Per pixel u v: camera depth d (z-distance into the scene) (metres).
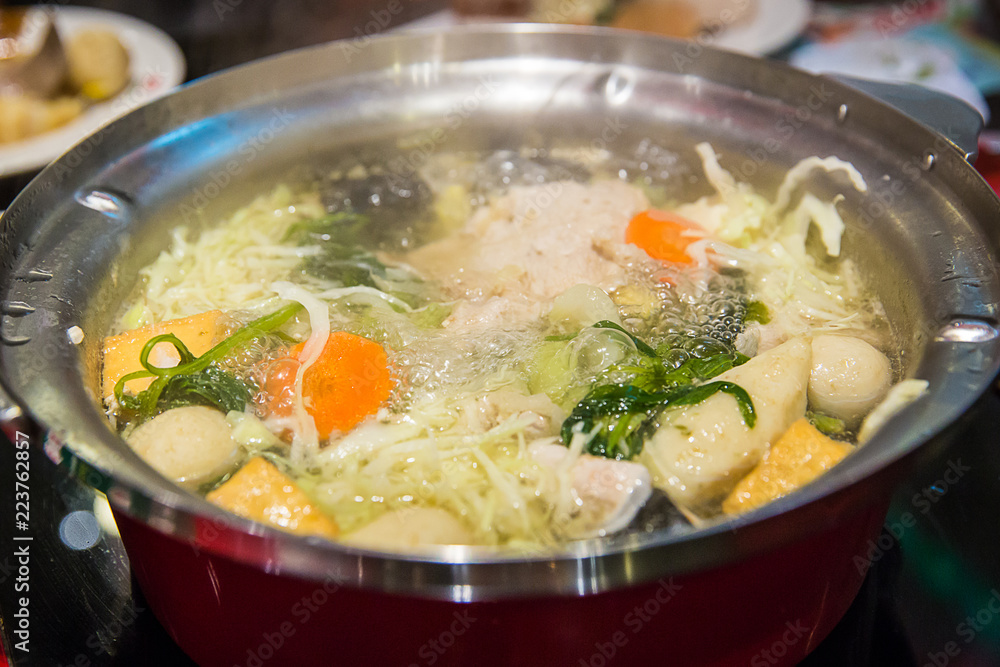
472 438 0.33
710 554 0.26
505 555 0.26
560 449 0.32
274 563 0.27
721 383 0.32
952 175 0.36
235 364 0.35
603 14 0.69
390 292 0.40
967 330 0.31
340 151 0.45
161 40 0.71
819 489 0.26
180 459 0.31
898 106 0.40
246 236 0.42
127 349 0.35
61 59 0.63
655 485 0.31
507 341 0.37
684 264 0.40
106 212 0.38
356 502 0.31
